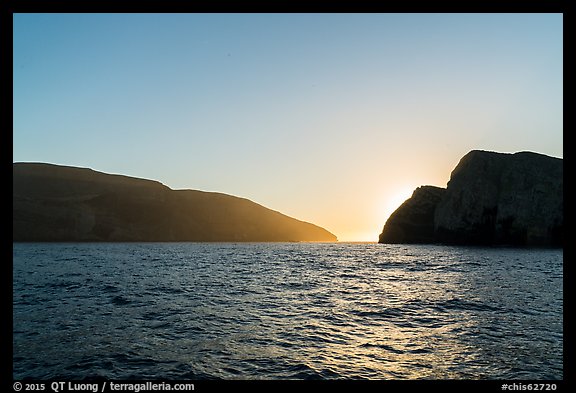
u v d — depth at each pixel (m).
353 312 17.69
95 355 11.51
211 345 12.53
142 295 22.39
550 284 27.14
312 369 10.48
